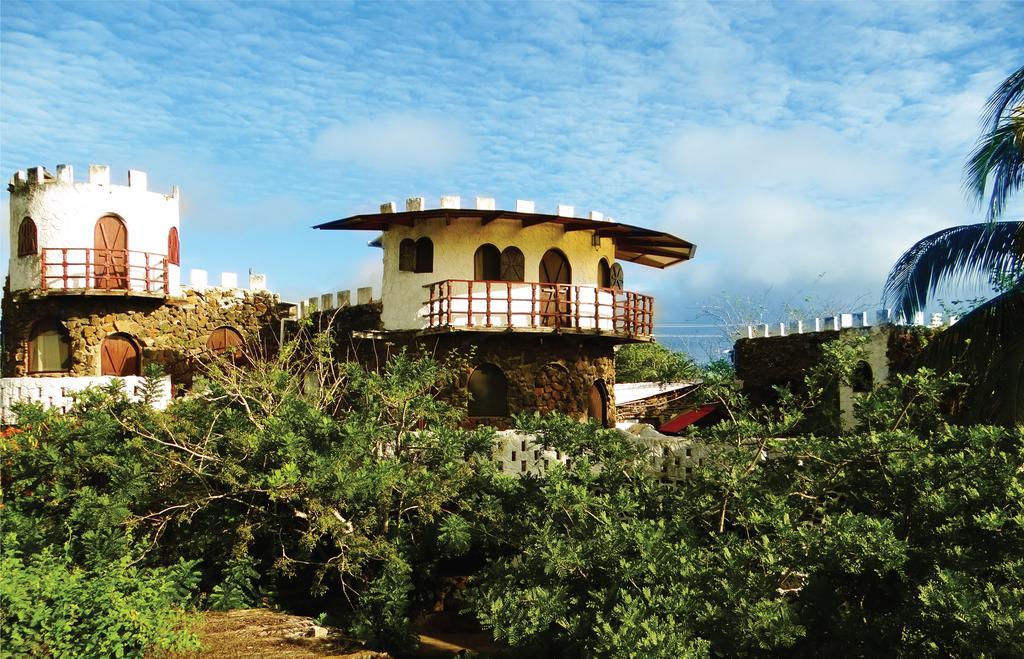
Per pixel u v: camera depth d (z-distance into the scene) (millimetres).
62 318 26750
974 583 9164
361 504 13977
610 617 9500
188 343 28109
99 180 27188
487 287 23016
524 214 23281
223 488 14797
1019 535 9578
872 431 11109
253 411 16031
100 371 27078
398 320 25359
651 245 27891
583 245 25766
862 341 14555
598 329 24406
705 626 9695
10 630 9508
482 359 24031
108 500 12992
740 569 9758
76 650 9859
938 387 11570
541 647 10422
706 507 11680
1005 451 10945
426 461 14836
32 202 26953
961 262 16656
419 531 14625
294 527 15102
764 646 9297
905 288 17547
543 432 13125
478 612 10828
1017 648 8141
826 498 11789
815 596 10203
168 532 14617
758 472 11820
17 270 27328
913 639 9742
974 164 15211
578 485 11711
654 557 9703
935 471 10352
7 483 14102
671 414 32531
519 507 13078
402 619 13430
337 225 25641
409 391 14906
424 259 24875
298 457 13500
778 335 30125
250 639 12422
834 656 10109
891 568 9602
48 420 14336
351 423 14062
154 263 28031
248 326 30484
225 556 14797
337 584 15734
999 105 14828
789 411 14266
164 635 11242
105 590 10570
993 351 15375
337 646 12680
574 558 10141
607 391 26906
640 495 12242
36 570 10492
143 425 14469
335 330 27953
